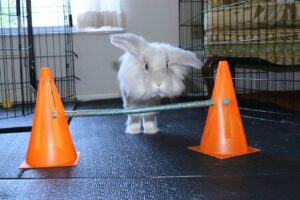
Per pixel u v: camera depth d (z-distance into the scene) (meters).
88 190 1.10
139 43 1.67
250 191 1.07
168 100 1.90
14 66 3.16
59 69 3.21
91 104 2.97
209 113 1.50
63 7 3.20
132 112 1.48
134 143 1.68
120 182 1.17
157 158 1.43
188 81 3.17
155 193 1.07
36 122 1.38
